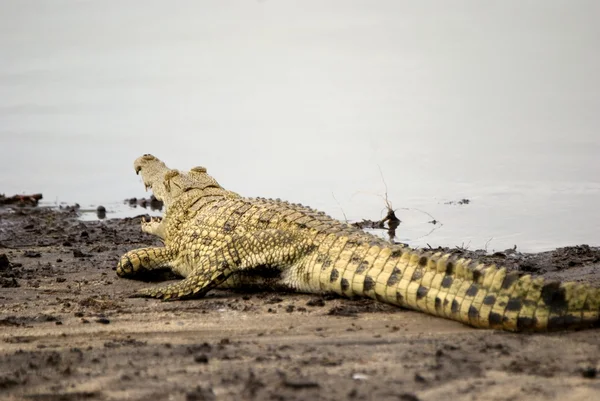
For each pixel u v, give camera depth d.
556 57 62.28
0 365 14.39
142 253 21.69
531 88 52.81
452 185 33.12
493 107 48.00
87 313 17.69
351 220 29.00
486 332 15.13
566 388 12.55
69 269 22.89
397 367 13.62
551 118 44.50
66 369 13.87
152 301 18.77
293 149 41.06
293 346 14.94
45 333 16.28
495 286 15.27
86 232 28.16
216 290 19.81
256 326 16.36
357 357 14.20
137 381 13.37
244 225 20.16
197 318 17.12
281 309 17.48
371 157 38.53
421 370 13.45
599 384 12.64
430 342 14.80
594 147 38.03
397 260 16.95
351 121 46.56
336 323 16.25
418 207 30.25
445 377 13.12
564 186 32.22
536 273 20.92
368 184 33.91
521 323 14.83
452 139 41.16
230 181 35.44
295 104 51.53
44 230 29.36
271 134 44.44
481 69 59.97
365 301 17.41
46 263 23.78
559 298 14.76
